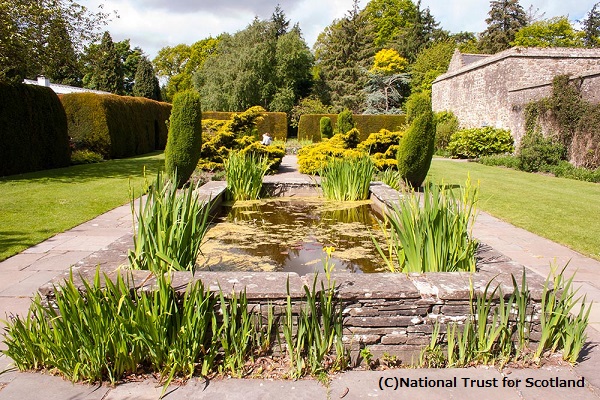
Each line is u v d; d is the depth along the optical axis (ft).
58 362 6.27
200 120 24.17
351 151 31.50
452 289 6.94
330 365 6.73
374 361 6.96
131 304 6.28
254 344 6.86
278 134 78.79
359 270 10.54
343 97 98.63
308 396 6.03
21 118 31.68
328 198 21.56
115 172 33.24
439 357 6.91
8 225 16.20
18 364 6.58
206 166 31.22
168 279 6.46
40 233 15.11
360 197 21.11
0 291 9.96
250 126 33.96
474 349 6.95
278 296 6.75
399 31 114.42
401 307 6.92
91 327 6.12
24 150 32.09
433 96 80.74
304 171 33.76
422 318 6.98
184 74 122.31
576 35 99.35
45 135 34.55
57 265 11.85
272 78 93.56
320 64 109.09
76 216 17.92
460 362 6.85
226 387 6.20
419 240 8.06
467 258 8.38
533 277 7.71
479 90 60.03
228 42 96.99
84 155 41.60
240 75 88.43
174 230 8.16
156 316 6.16
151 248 7.91
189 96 23.45
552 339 7.18
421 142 23.06
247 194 21.01
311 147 36.04
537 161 38.73
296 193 23.02
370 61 104.83
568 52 50.60
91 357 6.20
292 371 6.49
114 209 19.66
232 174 20.61
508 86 51.60
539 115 43.11
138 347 6.37
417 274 7.56
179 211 8.71
